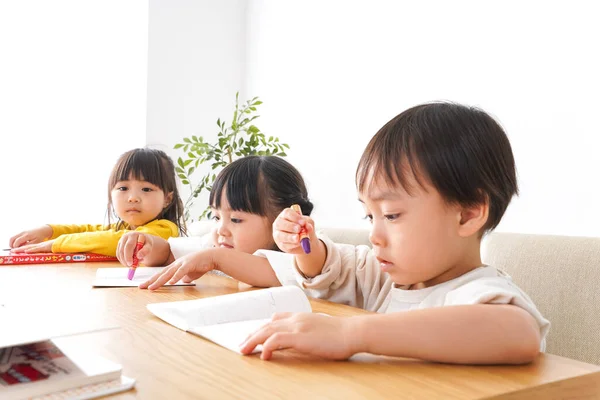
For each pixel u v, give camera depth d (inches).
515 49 69.9
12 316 19.5
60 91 106.2
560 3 65.0
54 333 16.5
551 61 65.9
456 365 20.2
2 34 101.4
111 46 111.2
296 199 50.6
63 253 58.6
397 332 20.4
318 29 104.4
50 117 105.2
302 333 20.6
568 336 35.2
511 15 70.5
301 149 107.3
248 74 123.6
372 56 92.0
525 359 20.4
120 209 68.9
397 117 28.4
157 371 18.4
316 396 16.4
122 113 112.0
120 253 50.4
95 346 21.6
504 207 28.0
